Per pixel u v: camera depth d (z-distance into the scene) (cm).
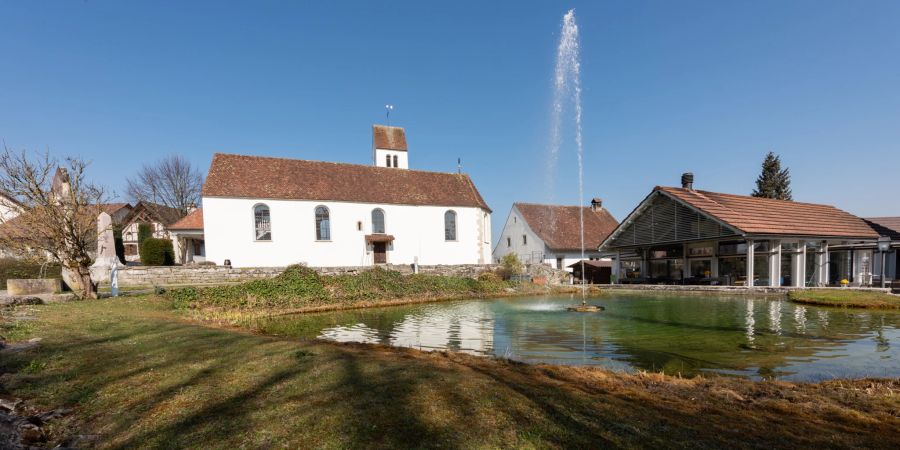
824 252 2233
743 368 650
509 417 362
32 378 469
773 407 439
